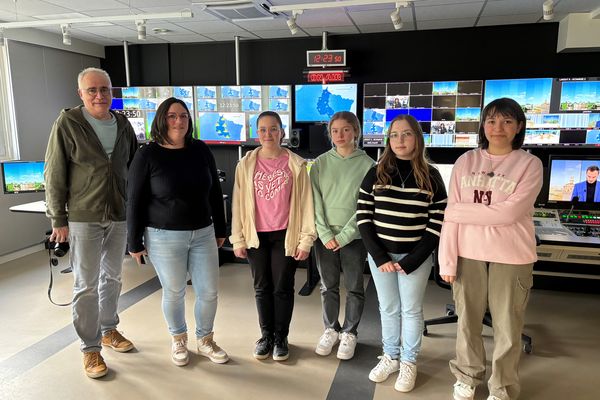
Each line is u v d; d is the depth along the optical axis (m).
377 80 4.67
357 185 2.40
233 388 2.28
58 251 3.33
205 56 5.14
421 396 2.21
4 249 4.53
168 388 2.28
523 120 1.99
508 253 1.94
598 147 3.96
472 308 2.07
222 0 3.46
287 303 2.48
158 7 3.66
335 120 2.42
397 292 2.28
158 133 2.23
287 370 2.45
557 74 4.19
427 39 4.47
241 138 4.85
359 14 3.83
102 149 2.34
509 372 2.04
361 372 2.43
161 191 2.22
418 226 2.15
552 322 3.13
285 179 2.37
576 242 3.09
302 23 4.16
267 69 4.96
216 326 3.02
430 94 4.26
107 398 2.20
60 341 2.80
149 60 5.30
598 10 3.61
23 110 4.63
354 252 2.43
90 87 2.28
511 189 1.94
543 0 3.43
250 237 2.38
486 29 4.30
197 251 2.40
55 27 4.47
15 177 3.96
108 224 2.41
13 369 2.47
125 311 3.28
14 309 3.32
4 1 3.49
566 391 2.28
